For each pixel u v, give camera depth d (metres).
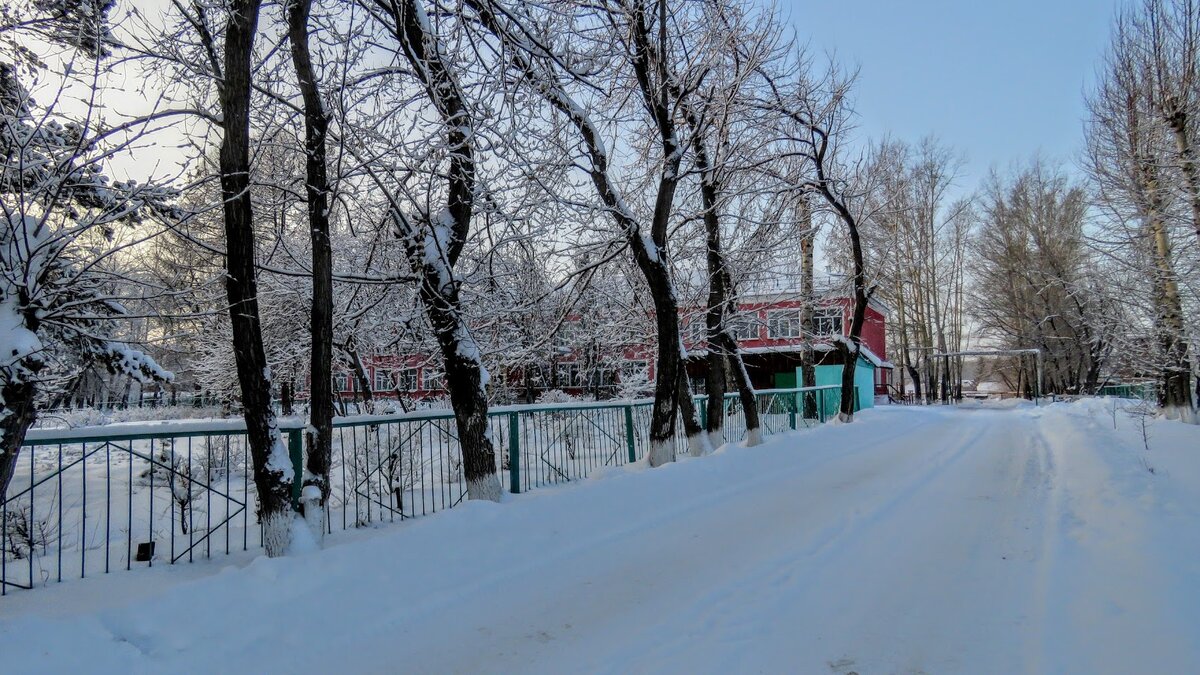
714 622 4.16
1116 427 15.89
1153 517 5.83
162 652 3.58
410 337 10.37
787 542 6.00
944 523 6.66
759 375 34.50
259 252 9.82
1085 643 3.59
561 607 4.49
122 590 4.52
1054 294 35.78
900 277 32.41
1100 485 7.77
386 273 8.70
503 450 9.59
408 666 3.66
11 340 4.30
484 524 5.80
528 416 9.98
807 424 19.73
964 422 21.62
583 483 8.72
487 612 4.42
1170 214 15.38
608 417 10.83
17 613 4.02
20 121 4.81
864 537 6.14
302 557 4.67
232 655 3.67
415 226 7.32
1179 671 3.17
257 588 4.23
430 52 7.05
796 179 14.90
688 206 14.10
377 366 13.63
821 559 5.46
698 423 11.51
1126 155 16.30
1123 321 16.75
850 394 17.97
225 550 5.64
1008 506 7.45
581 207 9.26
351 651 3.83
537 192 8.71
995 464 10.99
